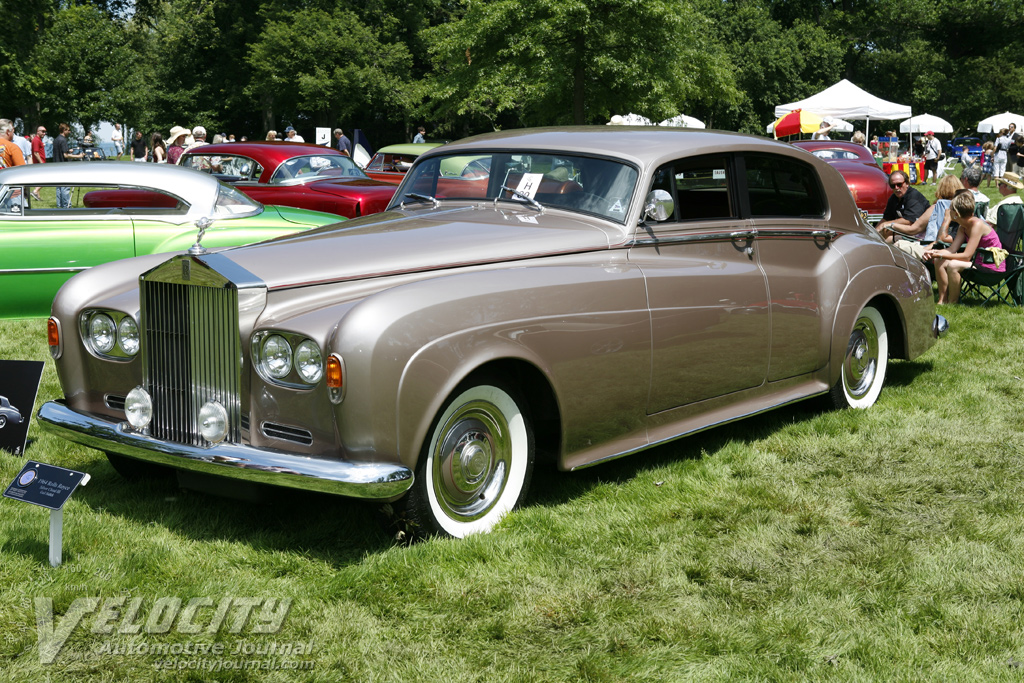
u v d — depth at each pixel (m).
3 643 2.71
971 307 8.35
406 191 4.86
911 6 54.53
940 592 3.11
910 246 8.67
